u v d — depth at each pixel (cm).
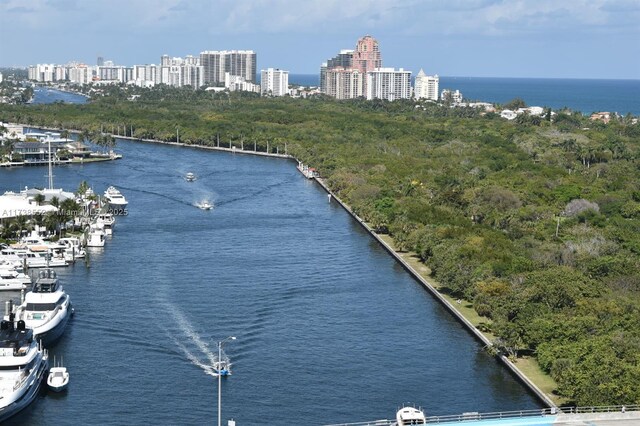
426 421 17762
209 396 19512
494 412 18725
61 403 19088
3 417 18138
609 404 17575
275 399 19400
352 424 17988
